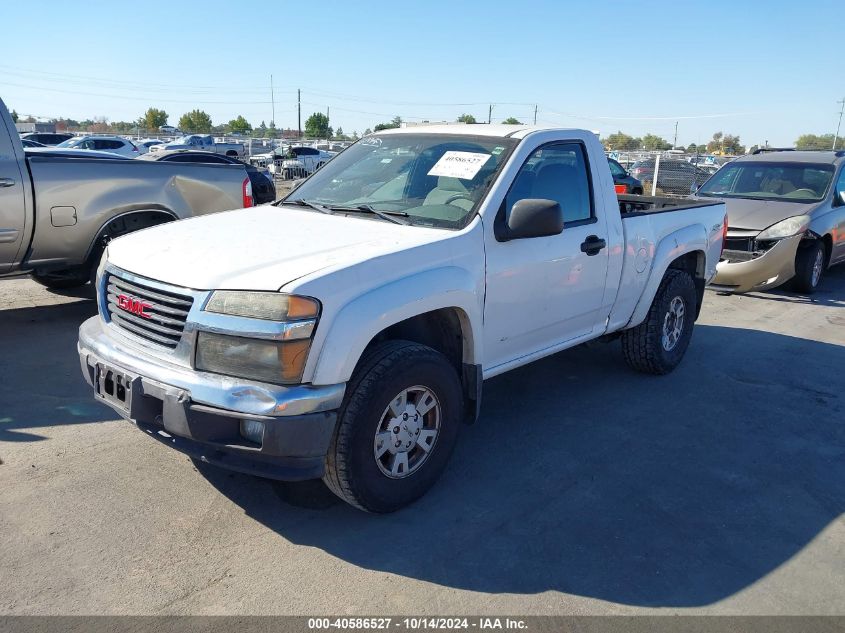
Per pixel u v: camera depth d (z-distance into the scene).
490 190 3.99
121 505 3.51
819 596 3.07
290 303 2.95
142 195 6.54
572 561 3.24
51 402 4.71
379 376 3.24
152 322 3.33
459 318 3.76
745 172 10.59
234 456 3.12
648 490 3.95
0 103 5.70
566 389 5.49
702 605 2.97
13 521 3.32
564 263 4.39
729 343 7.01
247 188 7.32
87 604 2.79
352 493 3.30
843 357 6.66
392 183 4.39
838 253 10.05
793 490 4.04
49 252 6.15
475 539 3.38
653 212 5.45
